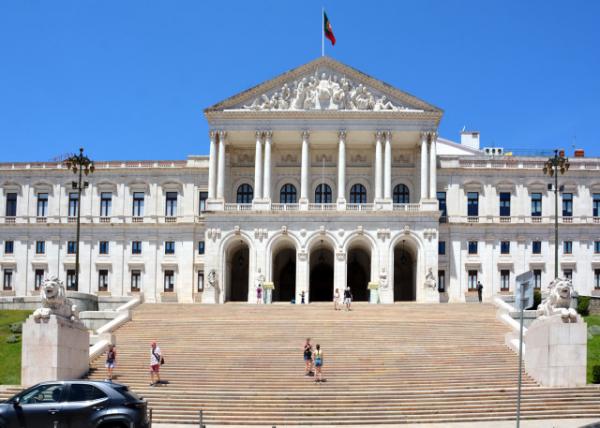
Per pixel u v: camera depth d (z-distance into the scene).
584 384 47.97
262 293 93.94
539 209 105.62
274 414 42.66
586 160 110.25
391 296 94.50
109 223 107.75
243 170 105.88
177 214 107.81
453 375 50.50
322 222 97.19
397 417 42.38
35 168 109.50
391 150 104.62
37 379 48.16
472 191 105.88
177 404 44.09
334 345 58.38
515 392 46.16
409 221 97.00
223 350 56.72
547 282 103.81
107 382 33.72
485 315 69.81
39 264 107.94
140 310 74.50
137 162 108.75
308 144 98.94
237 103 100.00
